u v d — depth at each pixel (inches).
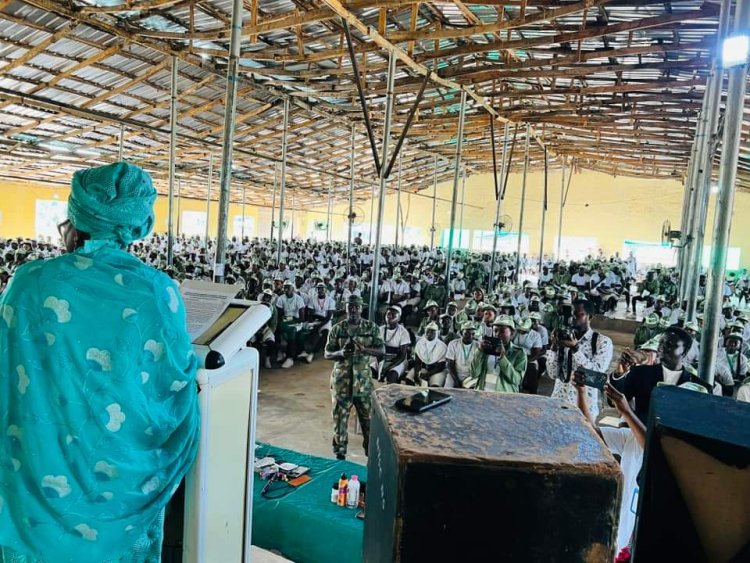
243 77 425.4
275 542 125.6
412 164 875.4
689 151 645.9
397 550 31.0
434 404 39.5
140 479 49.6
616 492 30.5
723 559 28.2
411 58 328.2
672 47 308.8
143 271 50.8
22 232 975.0
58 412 45.3
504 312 291.9
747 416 30.7
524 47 307.0
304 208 1312.7
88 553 47.3
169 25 331.3
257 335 314.2
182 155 663.8
